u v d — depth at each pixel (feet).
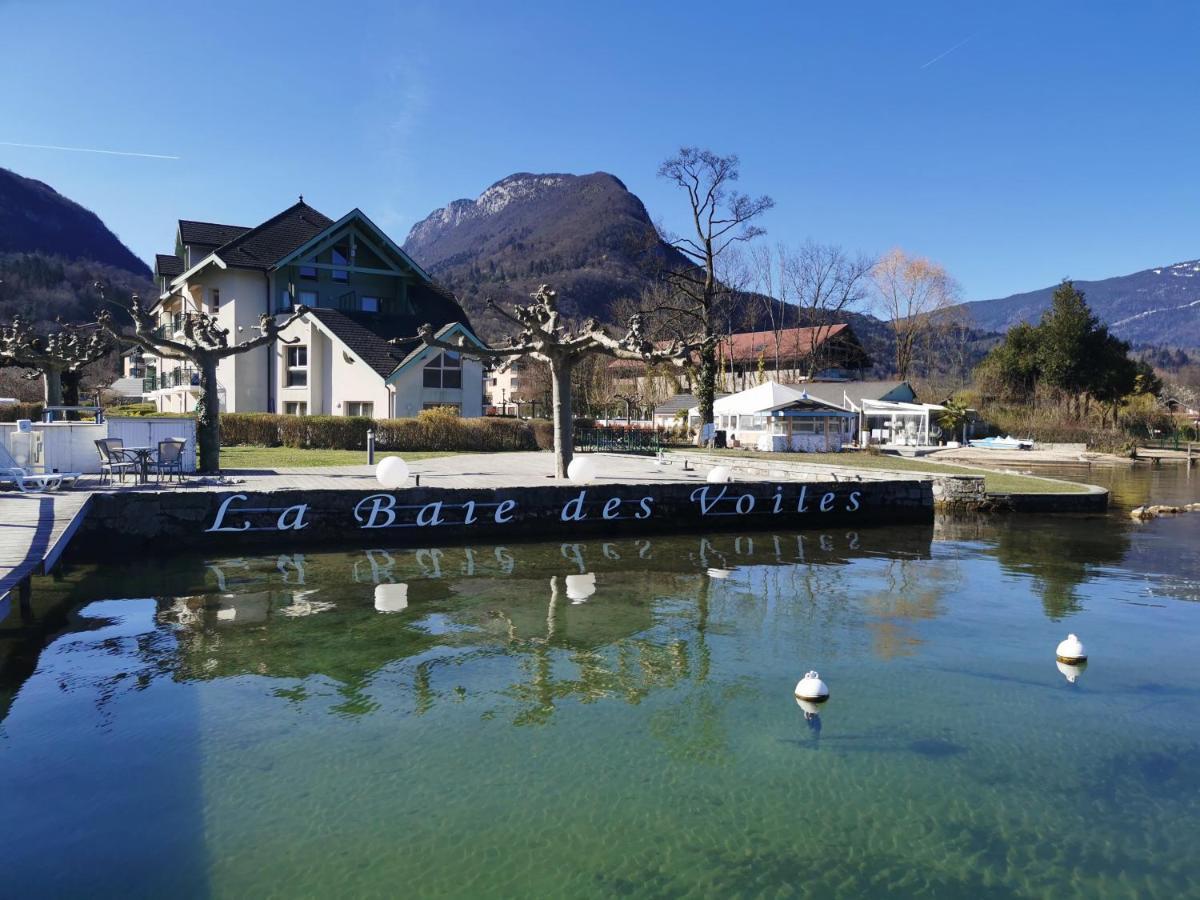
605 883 15.78
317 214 159.22
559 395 69.51
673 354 65.77
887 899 15.35
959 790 19.89
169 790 19.38
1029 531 68.28
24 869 16.02
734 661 30.01
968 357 338.54
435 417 117.19
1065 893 15.62
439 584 43.29
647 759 21.42
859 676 28.48
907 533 66.95
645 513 65.05
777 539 62.59
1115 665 30.17
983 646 32.60
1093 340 228.02
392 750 21.76
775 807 18.90
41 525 40.27
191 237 152.05
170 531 51.75
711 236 152.05
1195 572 49.39
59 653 30.04
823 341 237.25
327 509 55.31
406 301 150.10
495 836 17.49
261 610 36.88
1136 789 20.07
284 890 15.40
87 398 183.42
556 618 36.09
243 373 140.15
